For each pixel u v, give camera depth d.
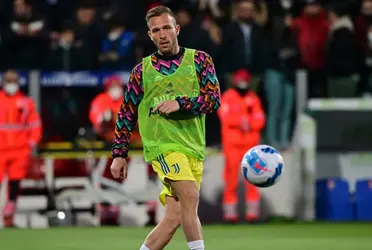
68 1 63.34
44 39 59.81
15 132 54.12
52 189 55.22
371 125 58.53
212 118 60.44
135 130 56.22
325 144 58.50
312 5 60.62
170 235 25.22
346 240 44.75
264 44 58.12
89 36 58.88
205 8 62.91
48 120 57.38
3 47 59.47
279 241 44.25
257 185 26.20
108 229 52.53
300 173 58.00
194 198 24.23
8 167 54.53
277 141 57.94
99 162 55.44
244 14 58.09
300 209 58.03
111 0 62.28
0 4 60.84
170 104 24.03
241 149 55.16
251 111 55.06
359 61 60.09
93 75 56.62
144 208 55.53
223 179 56.94
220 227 53.72
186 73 24.94
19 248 40.88
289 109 57.88
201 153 25.17
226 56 58.22
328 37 60.69
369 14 61.25
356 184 58.16
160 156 24.69
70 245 42.25
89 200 55.41
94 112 54.91
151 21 24.83
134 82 25.22
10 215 54.69
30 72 56.16
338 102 58.19
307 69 60.47
